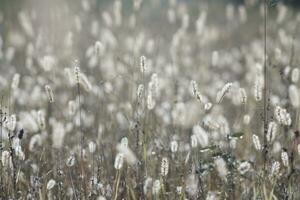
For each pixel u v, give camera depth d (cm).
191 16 2962
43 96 1403
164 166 959
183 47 2173
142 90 1047
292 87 1055
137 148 1073
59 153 1070
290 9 3045
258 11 2903
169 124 1253
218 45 2522
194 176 1020
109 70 1620
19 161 1036
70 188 1040
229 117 1353
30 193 1009
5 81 1529
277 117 1002
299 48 1908
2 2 2544
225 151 1077
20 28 2428
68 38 1673
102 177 1030
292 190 1018
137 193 1027
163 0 2953
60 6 2314
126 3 2783
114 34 2106
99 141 1145
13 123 998
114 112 1366
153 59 1859
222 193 1004
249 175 1074
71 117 1329
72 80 1133
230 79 1988
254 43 2222
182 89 1598
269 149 1045
